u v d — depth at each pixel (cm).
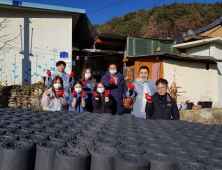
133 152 117
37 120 187
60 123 182
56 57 680
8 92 584
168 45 1051
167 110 291
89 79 396
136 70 886
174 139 152
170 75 825
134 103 357
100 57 1273
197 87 899
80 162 105
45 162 114
